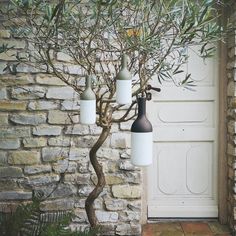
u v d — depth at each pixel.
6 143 3.20
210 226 3.51
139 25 2.01
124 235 3.24
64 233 2.38
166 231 3.41
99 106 2.21
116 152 3.22
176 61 3.25
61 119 3.21
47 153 3.22
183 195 3.63
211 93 3.56
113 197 3.24
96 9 2.05
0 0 3.04
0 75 3.15
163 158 3.62
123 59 1.80
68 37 2.05
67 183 3.24
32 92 3.18
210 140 3.60
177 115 3.59
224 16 3.17
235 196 3.27
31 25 2.23
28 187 3.22
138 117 1.68
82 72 3.13
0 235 2.52
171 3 1.88
